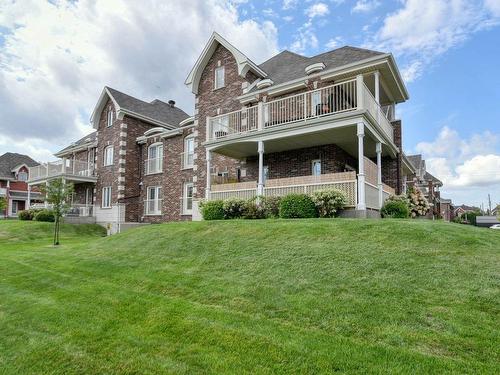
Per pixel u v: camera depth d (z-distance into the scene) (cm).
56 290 680
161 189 2270
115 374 367
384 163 1542
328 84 1408
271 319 450
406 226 729
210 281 611
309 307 463
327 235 731
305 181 1162
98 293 626
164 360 379
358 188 1038
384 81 1416
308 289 519
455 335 368
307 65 1619
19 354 428
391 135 1470
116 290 633
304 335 399
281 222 913
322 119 1121
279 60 1897
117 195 2331
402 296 461
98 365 387
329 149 1359
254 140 1298
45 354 421
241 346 388
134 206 2384
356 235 708
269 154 1535
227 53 1794
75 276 770
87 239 1877
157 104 2858
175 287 609
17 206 4091
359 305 452
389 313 424
